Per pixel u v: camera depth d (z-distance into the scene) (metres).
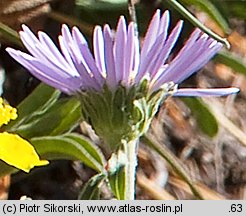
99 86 0.13
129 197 0.13
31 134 0.18
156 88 0.13
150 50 0.13
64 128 0.18
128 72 0.13
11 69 0.23
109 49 0.13
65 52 0.13
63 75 0.13
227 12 0.25
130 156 0.13
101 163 0.17
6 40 0.22
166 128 0.25
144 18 0.23
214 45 0.13
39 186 0.21
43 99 0.18
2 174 0.17
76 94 0.13
